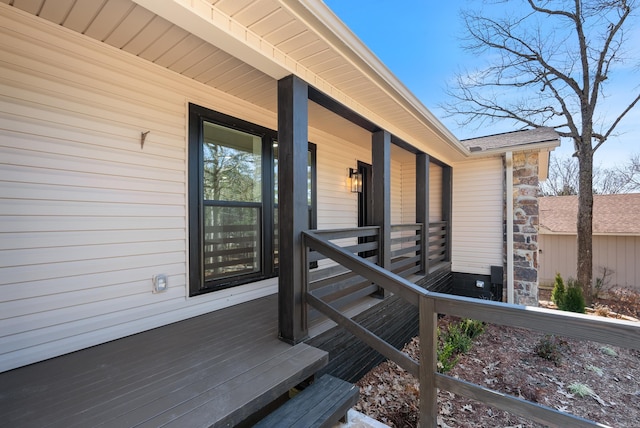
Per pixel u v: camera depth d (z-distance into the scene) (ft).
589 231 23.21
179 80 9.09
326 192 15.64
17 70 6.36
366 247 11.20
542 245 33.81
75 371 6.08
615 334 3.92
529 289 18.45
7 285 6.25
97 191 7.50
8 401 5.06
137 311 8.18
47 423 4.48
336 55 7.57
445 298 5.34
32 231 6.56
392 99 10.37
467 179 20.75
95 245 7.47
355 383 9.61
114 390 5.37
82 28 6.94
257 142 11.65
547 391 10.44
